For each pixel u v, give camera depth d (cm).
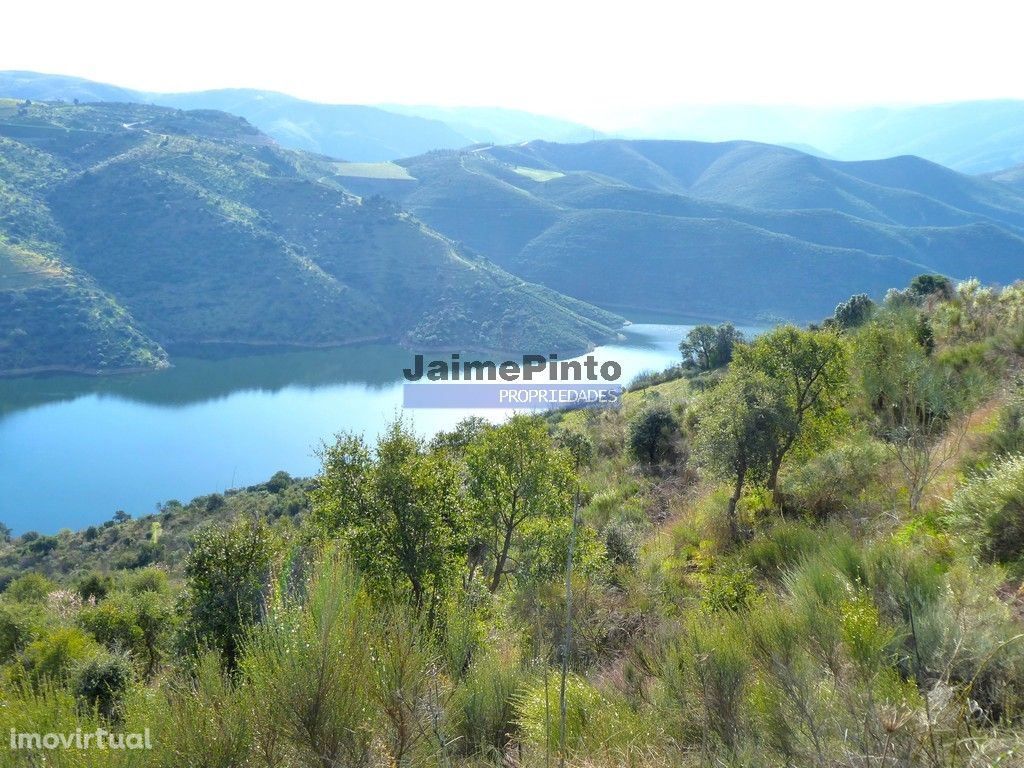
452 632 435
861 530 638
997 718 253
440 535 729
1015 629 288
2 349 13788
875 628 283
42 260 15925
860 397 1055
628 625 532
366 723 255
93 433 11156
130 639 1130
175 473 9444
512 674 394
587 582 600
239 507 4634
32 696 259
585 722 332
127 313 15962
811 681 264
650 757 284
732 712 292
